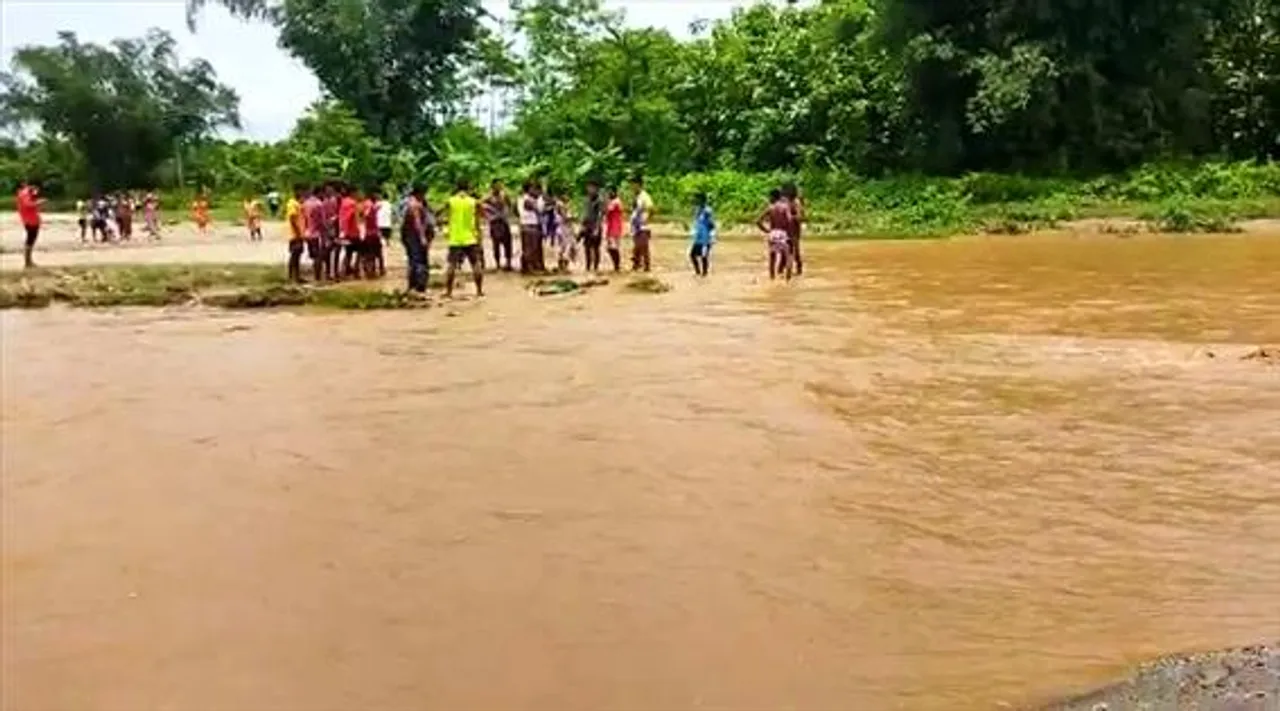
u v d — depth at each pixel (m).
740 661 6.38
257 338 16.81
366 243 23.55
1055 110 40.59
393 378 13.65
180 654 6.72
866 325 16.48
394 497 9.27
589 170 45.19
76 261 28.59
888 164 44.62
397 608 7.21
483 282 22.94
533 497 9.16
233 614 7.23
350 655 6.62
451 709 5.97
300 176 51.12
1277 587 7.07
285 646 6.77
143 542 8.49
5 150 69.06
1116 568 7.44
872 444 10.26
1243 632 6.46
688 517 8.60
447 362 14.51
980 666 6.21
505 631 6.85
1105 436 10.30
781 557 7.80
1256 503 8.49
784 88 46.97
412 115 58.78
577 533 8.35
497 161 48.75
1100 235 30.95
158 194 63.41
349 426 11.48
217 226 46.16
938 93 42.38
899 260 25.81
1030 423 10.81
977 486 9.07
